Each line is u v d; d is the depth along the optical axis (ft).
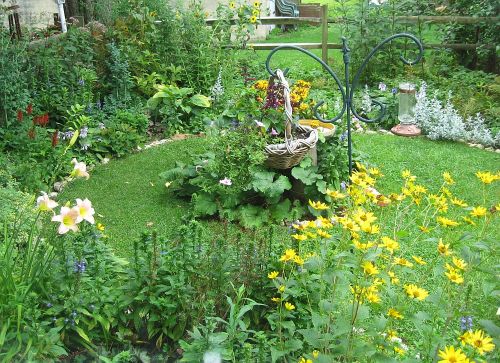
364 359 9.66
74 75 26.14
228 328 10.40
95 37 27.99
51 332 10.59
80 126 22.70
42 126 23.30
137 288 11.71
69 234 12.50
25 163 20.77
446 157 24.23
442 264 11.18
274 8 51.31
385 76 33.01
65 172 21.88
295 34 51.06
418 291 9.50
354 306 9.94
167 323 11.57
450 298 10.82
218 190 18.80
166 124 27.30
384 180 22.17
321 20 35.47
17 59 23.79
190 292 11.59
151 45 30.60
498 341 8.91
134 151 24.71
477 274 14.24
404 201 20.02
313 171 19.06
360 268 9.91
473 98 28.35
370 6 34.12
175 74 29.66
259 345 10.13
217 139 18.99
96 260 11.85
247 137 18.60
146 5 31.42
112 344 11.68
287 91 18.26
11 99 22.94
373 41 32.96
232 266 12.10
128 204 20.12
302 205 19.49
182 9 33.42
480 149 25.55
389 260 11.13
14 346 10.16
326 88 32.17
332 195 11.78
